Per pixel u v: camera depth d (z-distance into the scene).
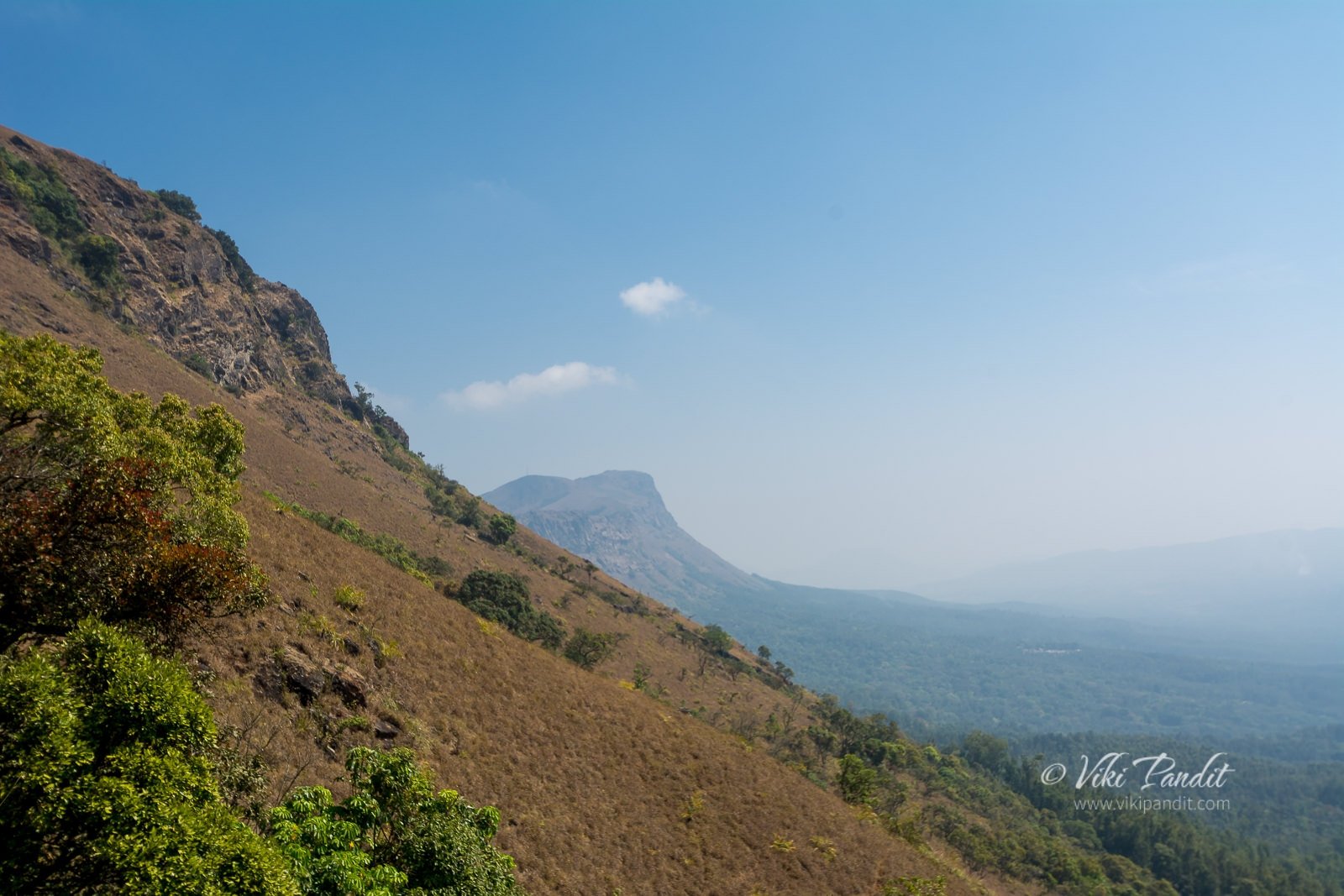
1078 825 163.38
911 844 54.66
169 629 15.84
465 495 194.00
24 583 13.29
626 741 41.91
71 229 127.44
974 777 170.75
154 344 127.19
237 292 171.12
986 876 92.25
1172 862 152.75
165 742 11.02
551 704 41.09
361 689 29.75
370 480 147.12
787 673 189.38
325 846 13.12
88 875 9.36
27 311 94.50
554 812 31.58
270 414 148.75
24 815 9.18
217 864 9.45
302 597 33.97
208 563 15.88
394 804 15.41
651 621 167.50
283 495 101.62
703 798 39.84
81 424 16.11
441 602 46.66
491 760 32.56
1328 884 169.50
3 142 129.88
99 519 14.65
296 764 22.72
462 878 14.41
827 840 40.94
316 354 195.00
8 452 15.53
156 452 20.17
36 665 10.32
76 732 9.99
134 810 9.48
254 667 26.25
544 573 157.12
